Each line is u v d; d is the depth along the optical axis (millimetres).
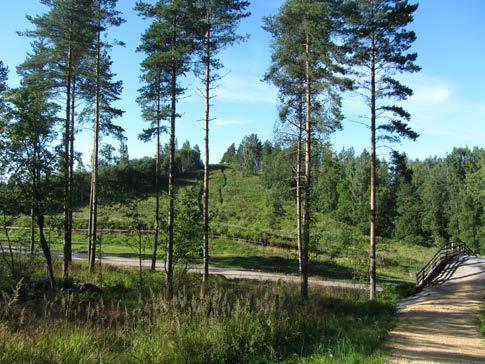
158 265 34438
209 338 8641
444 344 13352
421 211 81062
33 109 17906
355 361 9203
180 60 21219
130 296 17984
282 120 24328
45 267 23219
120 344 9102
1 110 17641
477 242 71500
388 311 20375
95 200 26672
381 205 66750
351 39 23375
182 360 7891
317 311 15406
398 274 45000
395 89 23078
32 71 25969
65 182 19453
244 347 8938
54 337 8297
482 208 76000
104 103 27797
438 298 24422
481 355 12055
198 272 30562
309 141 23391
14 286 15930
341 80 21656
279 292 18250
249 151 132000
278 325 10258
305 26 21562
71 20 24797
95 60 27469
